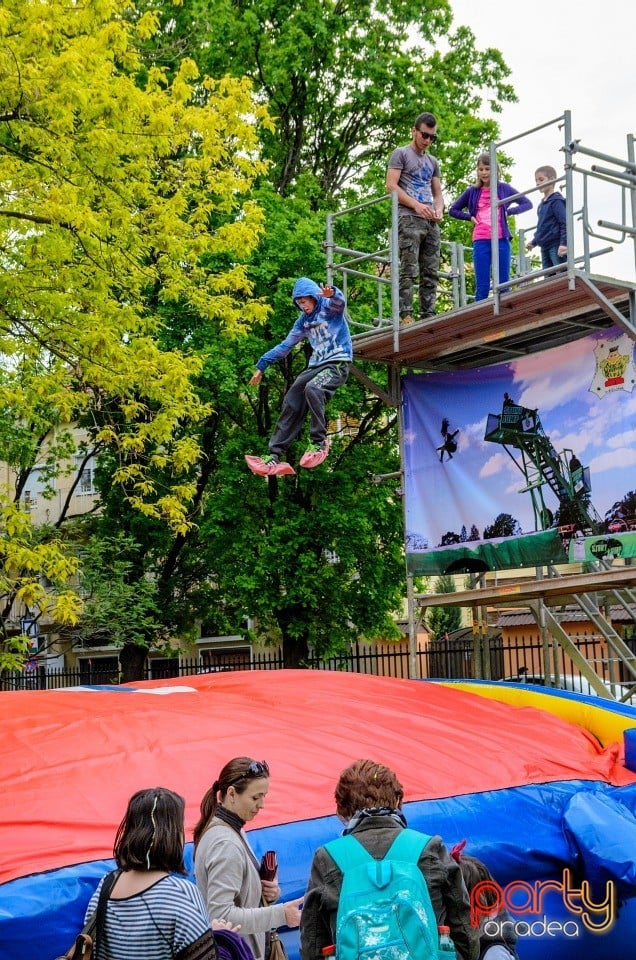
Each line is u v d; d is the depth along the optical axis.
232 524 21.50
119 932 3.94
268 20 22.50
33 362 14.68
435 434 13.33
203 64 21.83
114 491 22.69
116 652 34.28
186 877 4.13
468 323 12.10
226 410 21.81
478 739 7.89
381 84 22.50
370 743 7.24
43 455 24.83
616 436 11.45
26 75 11.73
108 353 13.27
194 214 14.30
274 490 21.77
